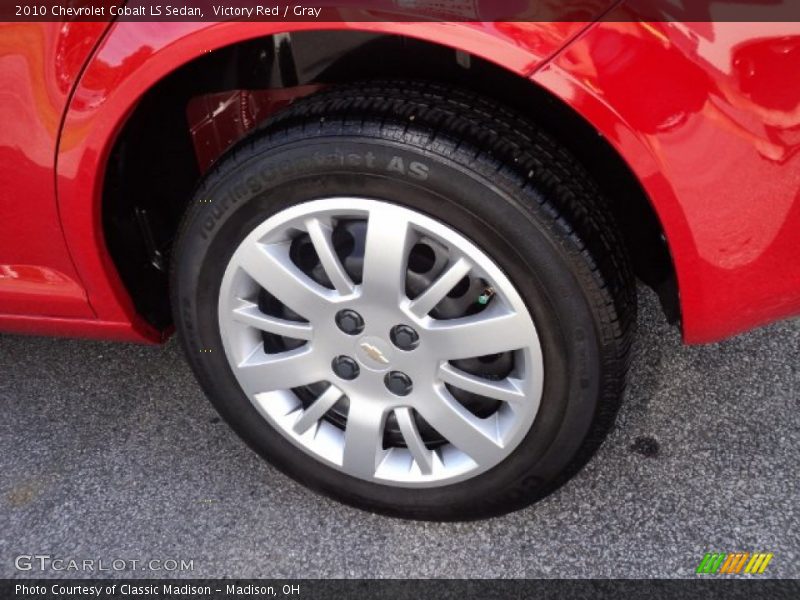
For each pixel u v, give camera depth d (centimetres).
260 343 188
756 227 147
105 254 182
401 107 152
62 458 225
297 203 161
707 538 194
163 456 223
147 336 202
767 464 208
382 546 198
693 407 224
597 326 156
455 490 187
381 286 162
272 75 176
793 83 136
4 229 182
